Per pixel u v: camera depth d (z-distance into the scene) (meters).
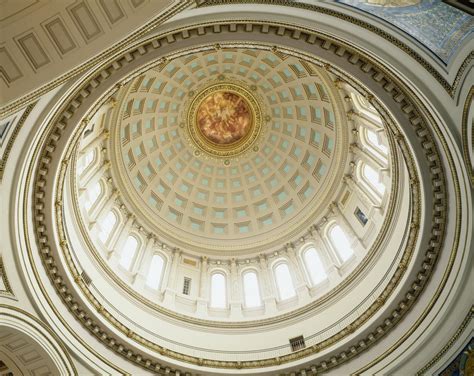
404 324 17.69
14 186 14.53
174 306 24.02
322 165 29.67
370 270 21.20
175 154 32.56
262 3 12.17
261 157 33.16
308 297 23.92
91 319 17.72
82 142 22.80
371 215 23.42
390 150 19.70
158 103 30.53
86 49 11.49
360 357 18.42
